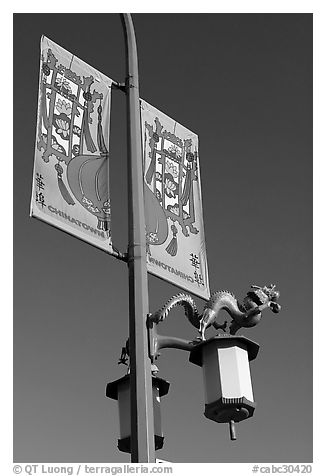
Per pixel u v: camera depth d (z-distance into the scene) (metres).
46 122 6.40
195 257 7.00
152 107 7.39
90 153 6.61
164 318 5.75
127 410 5.97
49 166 6.19
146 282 6.08
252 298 6.23
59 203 6.07
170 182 7.20
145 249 6.26
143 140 7.12
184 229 7.04
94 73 7.04
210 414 5.68
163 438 6.21
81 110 6.76
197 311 5.98
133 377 5.61
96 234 6.19
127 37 7.44
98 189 6.46
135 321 5.82
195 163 7.58
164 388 6.43
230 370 5.69
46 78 6.60
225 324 6.18
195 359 5.98
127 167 6.66
